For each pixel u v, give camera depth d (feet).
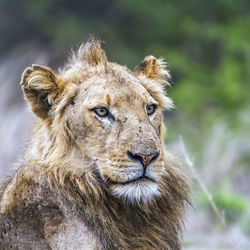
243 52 116.67
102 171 31.37
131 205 32.73
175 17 128.88
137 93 32.40
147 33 130.52
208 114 103.71
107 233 31.55
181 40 130.52
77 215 31.19
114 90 31.96
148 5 130.41
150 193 30.83
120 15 135.85
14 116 83.97
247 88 108.06
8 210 32.89
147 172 30.48
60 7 136.67
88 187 31.83
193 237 52.70
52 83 32.78
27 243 32.27
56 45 124.06
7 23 135.03
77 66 33.96
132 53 124.98
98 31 128.36
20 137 72.84
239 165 79.20
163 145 34.63
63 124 32.35
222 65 115.44
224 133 85.87
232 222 57.41
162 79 36.50
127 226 32.60
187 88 109.81
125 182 30.68
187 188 35.29
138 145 30.48
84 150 31.91
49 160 32.27
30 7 132.26
